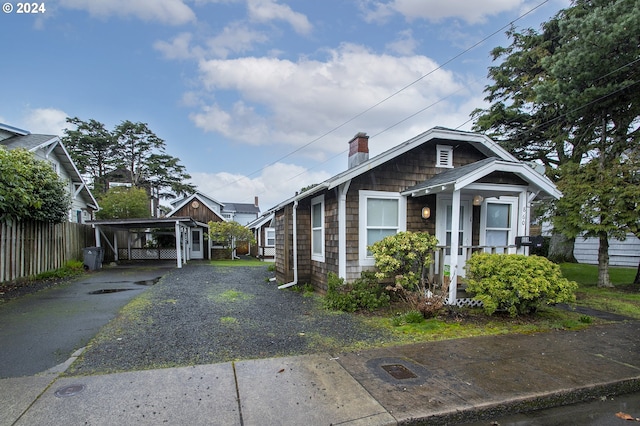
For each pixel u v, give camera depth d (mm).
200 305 6773
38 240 9727
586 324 5586
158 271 13172
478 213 7977
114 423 2518
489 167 6336
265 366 3639
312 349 4234
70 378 3279
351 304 6363
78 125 30172
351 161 8820
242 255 27094
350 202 7156
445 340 4633
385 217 7465
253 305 6848
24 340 4453
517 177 7156
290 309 6500
